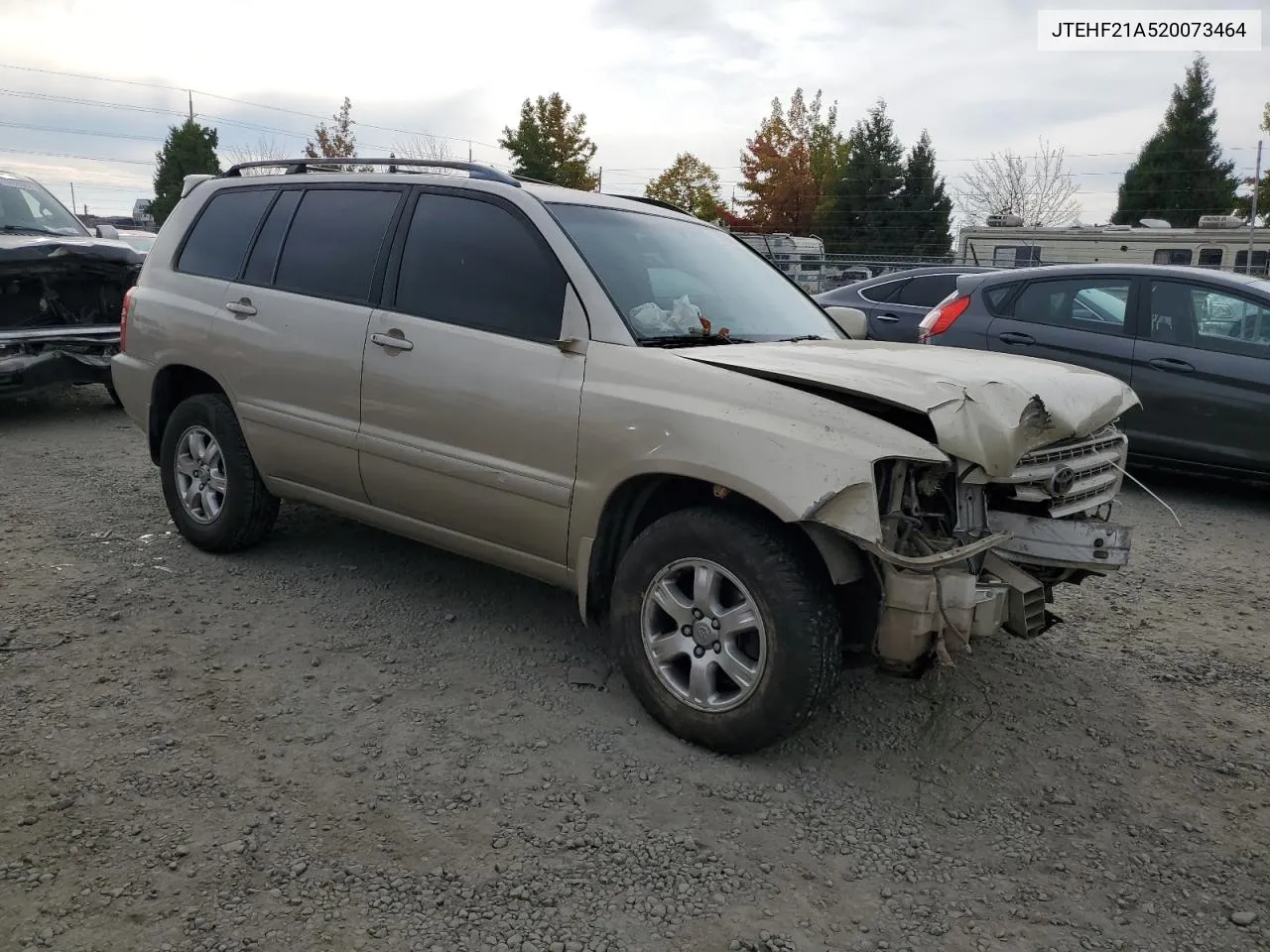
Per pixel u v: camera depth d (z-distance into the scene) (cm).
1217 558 620
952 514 333
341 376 444
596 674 409
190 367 516
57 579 488
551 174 4338
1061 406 342
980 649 459
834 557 319
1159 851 311
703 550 339
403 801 315
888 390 324
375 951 250
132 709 365
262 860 283
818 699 326
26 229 940
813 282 2528
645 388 354
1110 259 2564
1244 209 5509
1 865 275
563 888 278
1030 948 265
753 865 293
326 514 608
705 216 5056
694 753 351
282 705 374
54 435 845
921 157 5488
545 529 384
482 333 401
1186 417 746
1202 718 403
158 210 5419
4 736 342
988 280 847
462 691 392
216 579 498
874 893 284
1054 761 364
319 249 474
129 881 271
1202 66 5597
